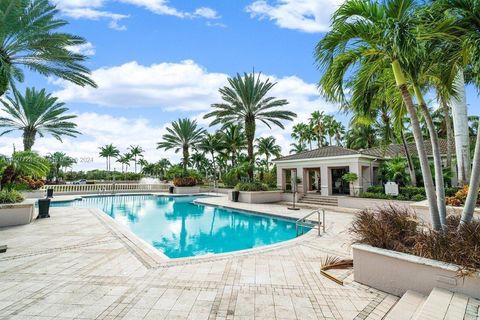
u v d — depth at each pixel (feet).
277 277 16.60
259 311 12.31
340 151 64.28
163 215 54.60
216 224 44.88
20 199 38.27
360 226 16.98
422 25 14.26
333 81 17.70
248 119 74.49
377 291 14.44
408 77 17.95
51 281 15.81
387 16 15.62
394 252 14.24
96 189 99.25
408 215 17.52
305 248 23.38
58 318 11.62
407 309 11.75
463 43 14.46
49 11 37.55
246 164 71.05
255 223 44.96
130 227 42.98
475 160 14.43
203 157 149.38
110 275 16.87
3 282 15.65
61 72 42.16
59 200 70.13
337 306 12.83
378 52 16.97
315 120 134.41
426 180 16.12
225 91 73.56
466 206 14.60
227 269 18.04
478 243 12.42
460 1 13.73
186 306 12.75
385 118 55.21
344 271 17.56
